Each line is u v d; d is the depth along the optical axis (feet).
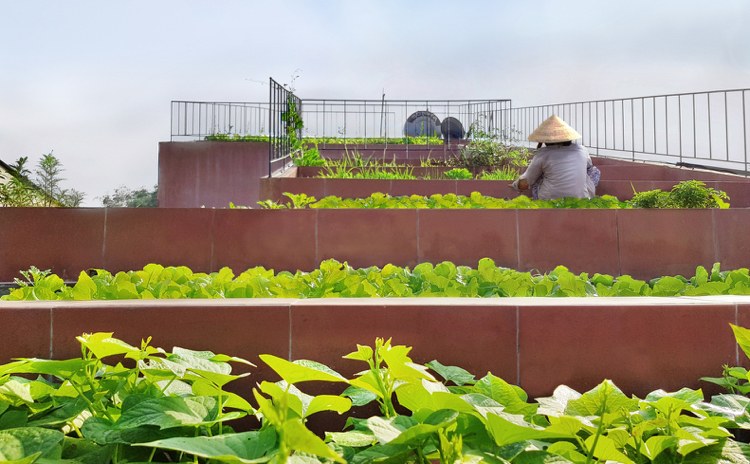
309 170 27.02
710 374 4.94
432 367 4.36
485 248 13.38
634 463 3.01
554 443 3.33
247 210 13.19
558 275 8.48
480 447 3.13
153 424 3.13
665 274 13.42
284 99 30.37
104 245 12.96
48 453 2.87
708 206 14.61
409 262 13.32
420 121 47.03
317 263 13.23
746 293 6.93
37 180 18.21
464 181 20.12
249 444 2.80
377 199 16.47
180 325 4.88
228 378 3.34
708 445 3.40
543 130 18.88
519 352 4.94
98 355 3.42
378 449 3.01
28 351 4.80
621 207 15.53
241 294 6.73
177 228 13.08
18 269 12.77
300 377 2.94
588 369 4.93
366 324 4.92
